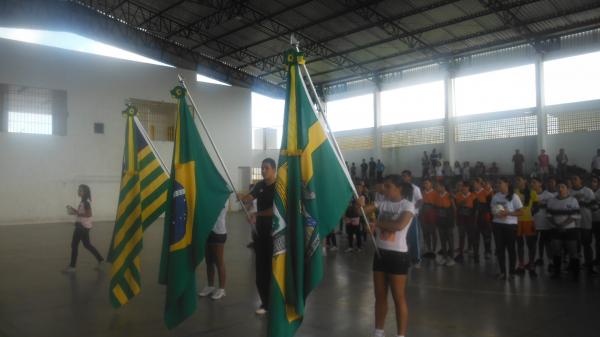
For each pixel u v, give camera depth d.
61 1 18.56
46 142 18.91
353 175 25.92
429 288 6.85
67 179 19.31
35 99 18.83
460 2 16.75
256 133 33.41
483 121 22.16
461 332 4.79
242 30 20.92
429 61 23.33
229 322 5.21
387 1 17.11
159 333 4.83
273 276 3.59
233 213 23.50
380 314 4.32
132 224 5.87
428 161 22.58
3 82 17.95
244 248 11.28
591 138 18.81
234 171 24.59
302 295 3.62
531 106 20.45
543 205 8.31
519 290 6.69
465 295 6.40
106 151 20.39
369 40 21.05
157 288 6.98
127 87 21.06
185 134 5.16
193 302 4.90
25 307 5.87
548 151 20.02
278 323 3.54
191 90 23.11
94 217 19.88
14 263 9.21
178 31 21.05
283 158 3.80
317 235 3.68
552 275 7.76
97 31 19.61
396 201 4.35
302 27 19.86
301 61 3.91
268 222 5.21
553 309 5.64
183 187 5.00
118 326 5.08
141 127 6.18
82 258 9.87
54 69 19.17
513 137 21.11
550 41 19.36
